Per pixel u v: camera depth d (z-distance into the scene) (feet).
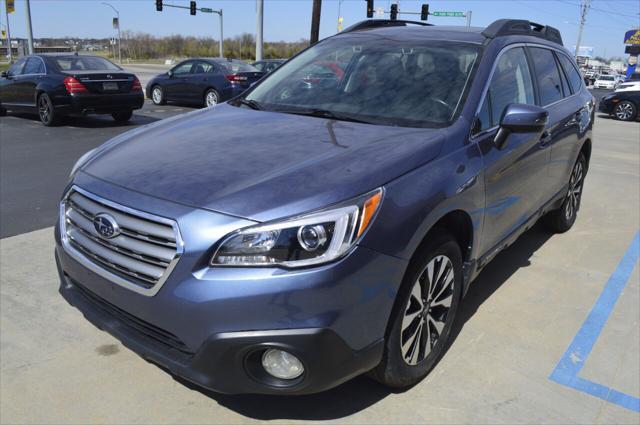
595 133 44.70
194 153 8.72
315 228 6.89
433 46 11.62
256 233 6.87
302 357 6.94
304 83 11.98
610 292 13.03
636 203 21.34
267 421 8.29
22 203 18.84
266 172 7.84
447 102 10.14
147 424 8.21
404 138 9.00
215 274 6.87
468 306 12.07
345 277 6.98
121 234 7.66
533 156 11.96
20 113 44.68
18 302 11.75
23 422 8.20
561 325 11.37
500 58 11.39
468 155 9.34
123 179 8.10
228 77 51.16
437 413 8.50
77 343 10.28
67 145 30.78
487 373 9.57
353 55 12.16
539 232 17.26
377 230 7.33
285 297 6.77
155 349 7.52
